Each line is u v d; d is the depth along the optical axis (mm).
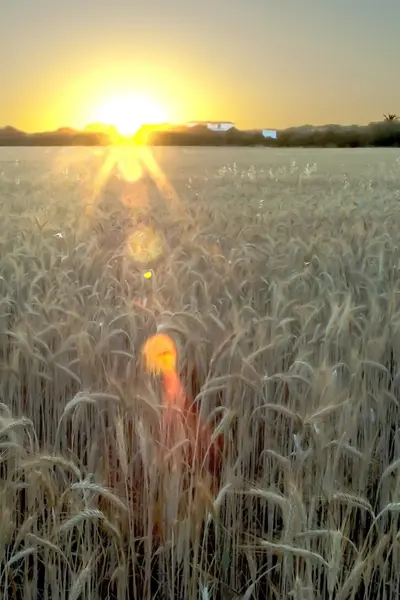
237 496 3463
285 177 21781
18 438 3104
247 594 2586
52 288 5152
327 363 3861
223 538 3326
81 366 3854
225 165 29281
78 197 15758
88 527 2908
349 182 18594
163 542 3080
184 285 6000
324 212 11211
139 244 8516
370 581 3020
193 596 2793
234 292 5410
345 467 3705
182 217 10570
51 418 4449
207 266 6633
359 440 3896
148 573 3006
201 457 3725
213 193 15766
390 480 3172
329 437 3168
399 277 6656
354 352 3729
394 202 12641
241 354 3674
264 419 3766
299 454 2939
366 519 3521
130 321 4438
